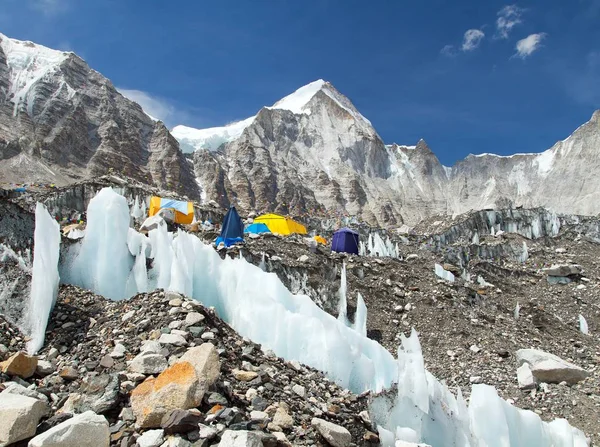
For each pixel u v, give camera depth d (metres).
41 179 105.19
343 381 10.97
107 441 6.14
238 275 13.52
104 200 13.13
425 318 20.92
